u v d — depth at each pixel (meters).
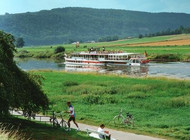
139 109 57.47
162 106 58.34
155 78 105.94
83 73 124.38
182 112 54.66
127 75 126.81
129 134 41.19
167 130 43.44
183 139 39.69
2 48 38.25
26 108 39.66
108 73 135.25
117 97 67.62
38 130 37.75
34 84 41.03
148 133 42.00
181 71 143.12
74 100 64.62
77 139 34.50
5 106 34.81
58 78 102.62
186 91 73.12
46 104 42.34
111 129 43.88
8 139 23.55
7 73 35.66
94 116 51.53
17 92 36.81
